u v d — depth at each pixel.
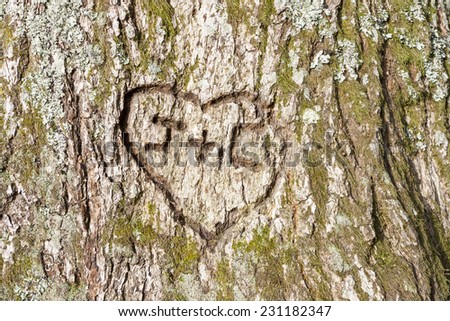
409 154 3.78
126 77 3.51
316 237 3.36
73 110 3.48
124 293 3.39
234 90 3.53
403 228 3.38
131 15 3.55
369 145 3.47
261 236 3.41
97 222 3.43
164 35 3.56
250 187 3.50
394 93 3.79
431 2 4.12
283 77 3.53
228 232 3.49
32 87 3.50
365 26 3.71
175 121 3.56
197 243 3.47
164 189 3.52
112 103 3.48
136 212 3.47
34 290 3.42
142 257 3.42
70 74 3.49
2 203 3.46
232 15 3.57
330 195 3.40
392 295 3.23
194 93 3.56
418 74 3.88
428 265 3.37
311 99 3.52
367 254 3.31
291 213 3.41
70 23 3.51
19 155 3.48
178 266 3.44
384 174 3.45
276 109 3.53
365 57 3.67
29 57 3.53
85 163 3.47
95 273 3.40
